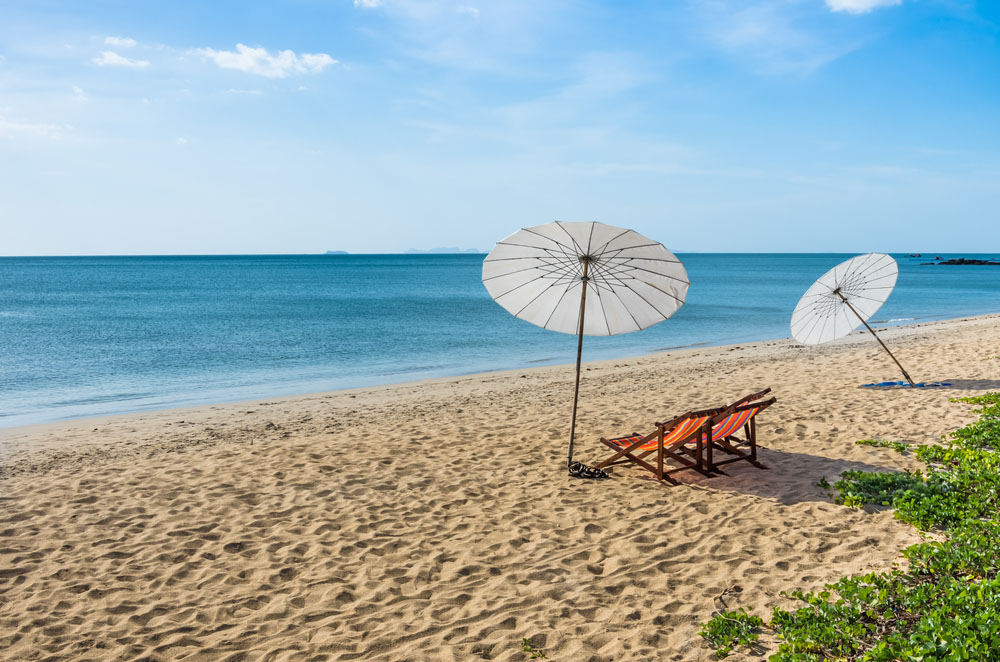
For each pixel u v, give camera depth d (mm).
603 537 5719
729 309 41594
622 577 4883
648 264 6746
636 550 5391
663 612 4305
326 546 5680
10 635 4266
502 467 8000
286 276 110812
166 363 21641
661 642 3949
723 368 16516
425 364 21297
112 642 4164
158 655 4012
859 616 3953
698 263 195625
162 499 6938
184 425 11664
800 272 119625
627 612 4320
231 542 5770
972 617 3564
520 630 4176
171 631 4301
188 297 58188
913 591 4133
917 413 9633
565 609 4418
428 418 11359
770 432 9164
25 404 15344
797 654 3545
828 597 4262
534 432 9859
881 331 26375
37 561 5422
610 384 14852
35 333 30156
